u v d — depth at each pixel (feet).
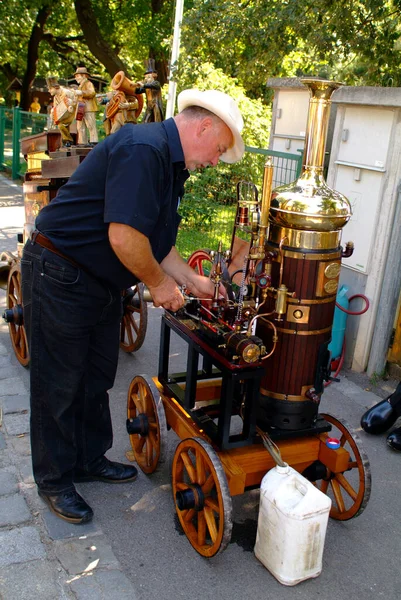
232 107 7.09
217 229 20.21
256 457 7.95
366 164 13.50
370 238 13.50
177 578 7.57
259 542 7.80
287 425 7.96
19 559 7.66
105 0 50.70
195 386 8.66
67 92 11.43
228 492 7.27
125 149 6.76
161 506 8.99
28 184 13.29
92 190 7.34
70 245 7.51
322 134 7.52
